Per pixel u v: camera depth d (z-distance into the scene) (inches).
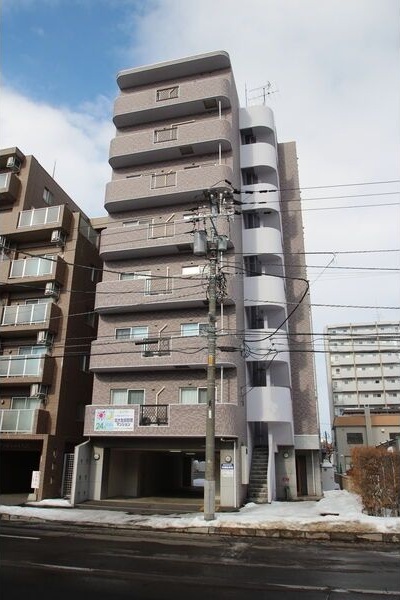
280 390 915.4
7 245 1059.9
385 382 3164.4
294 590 285.9
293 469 939.3
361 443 2074.3
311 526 545.0
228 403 802.8
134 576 314.8
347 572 340.8
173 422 824.3
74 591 273.6
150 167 1051.3
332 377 3255.4
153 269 965.2
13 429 896.3
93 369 905.5
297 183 1183.6
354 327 3292.3
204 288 883.4
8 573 317.7
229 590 282.8
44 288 1003.9
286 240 1142.3
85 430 868.6
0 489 965.8
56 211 1033.5
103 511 723.4
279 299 970.1
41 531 542.6
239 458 812.0
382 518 578.2
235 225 962.1
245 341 888.3
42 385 931.3
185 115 1066.7
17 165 1096.2
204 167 963.3
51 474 879.1
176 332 911.7
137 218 1010.7
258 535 528.4
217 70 1076.5
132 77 1101.1
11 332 973.8
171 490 1151.6
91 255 1116.5
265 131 1131.3
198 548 437.4
